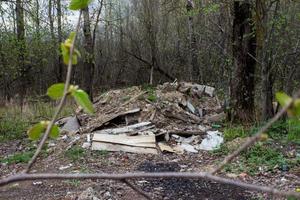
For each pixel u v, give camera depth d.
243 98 11.74
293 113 0.61
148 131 10.75
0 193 7.27
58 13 16.31
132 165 8.91
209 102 14.09
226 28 13.80
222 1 11.76
